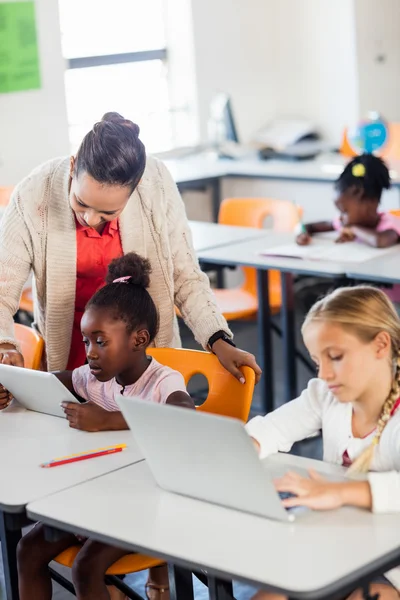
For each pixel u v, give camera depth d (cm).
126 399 194
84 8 624
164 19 672
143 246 277
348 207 427
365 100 676
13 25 559
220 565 169
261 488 184
